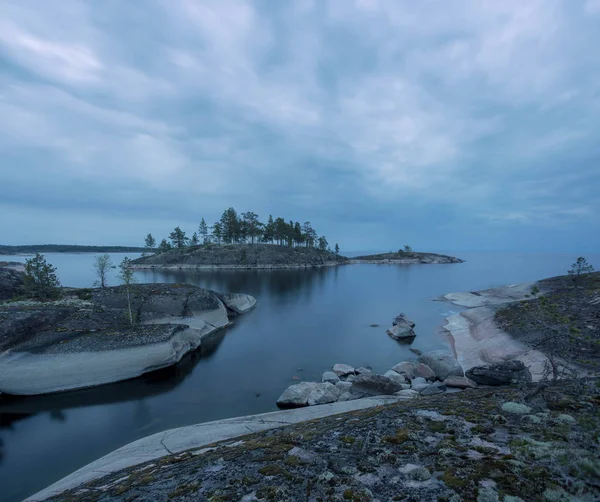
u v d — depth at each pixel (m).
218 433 14.10
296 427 10.55
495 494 4.72
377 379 20.36
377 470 6.03
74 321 28.55
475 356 27.30
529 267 163.12
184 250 156.62
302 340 35.06
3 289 39.62
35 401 20.95
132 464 12.05
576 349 15.15
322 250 183.50
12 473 14.02
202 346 32.94
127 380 24.28
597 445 5.52
